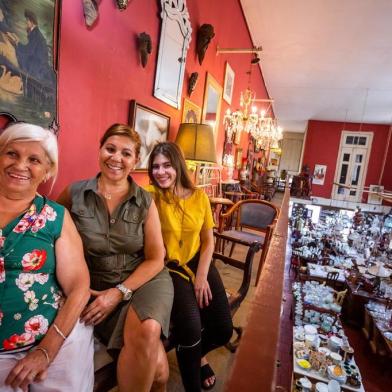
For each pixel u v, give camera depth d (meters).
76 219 1.08
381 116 9.70
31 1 1.02
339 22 4.03
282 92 7.95
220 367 1.61
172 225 1.43
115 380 1.02
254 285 2.61
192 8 2.42
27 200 0.90
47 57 1.11
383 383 2.99
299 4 3.71
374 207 10.29
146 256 1.20
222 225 2.90
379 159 10.93
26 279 0.84
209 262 1.46
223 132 3.95
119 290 1.05
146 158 1.95
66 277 0.94
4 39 0.94
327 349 2.80
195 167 2.86
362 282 4.24
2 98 0.95
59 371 0.84
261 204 2.85
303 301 3.79
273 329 0.56
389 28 4.02
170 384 1.44
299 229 7.44
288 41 4.79
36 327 0.85
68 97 1.26
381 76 5.96
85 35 1.30
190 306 1.23
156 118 2.02
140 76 1.79
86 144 1.40
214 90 3.25
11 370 0.78
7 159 0.84
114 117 1.59
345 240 7.04
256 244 1.77
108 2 1.42
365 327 3.79
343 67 5.68
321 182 11.57
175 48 2.13
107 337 1.07
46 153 0.90
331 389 2.33
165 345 1.15
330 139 11.41
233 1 3.53
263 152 8.76
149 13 1.80
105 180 1.13
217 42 3.14
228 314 1.39
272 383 0.44
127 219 1.12
